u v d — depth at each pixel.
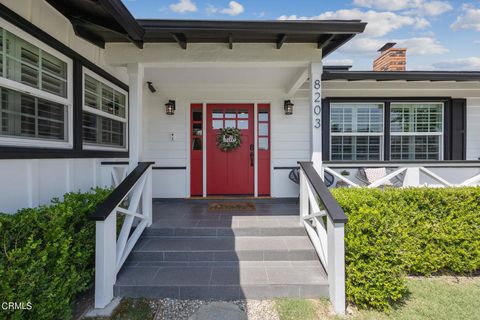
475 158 5.44
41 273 1.89
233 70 4.10
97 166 3.62
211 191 5.45
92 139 3.60
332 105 5.41
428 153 5.46
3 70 2.22
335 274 2.38
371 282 2.37
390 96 5.35
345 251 2.48
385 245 2.43
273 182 5.38
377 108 5.44
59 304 2.01
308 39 3.26
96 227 2.39
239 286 2.53
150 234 3.35
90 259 2.53
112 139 4.14
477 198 3.08
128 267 2.86
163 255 2.97
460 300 2.53
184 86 5.08
